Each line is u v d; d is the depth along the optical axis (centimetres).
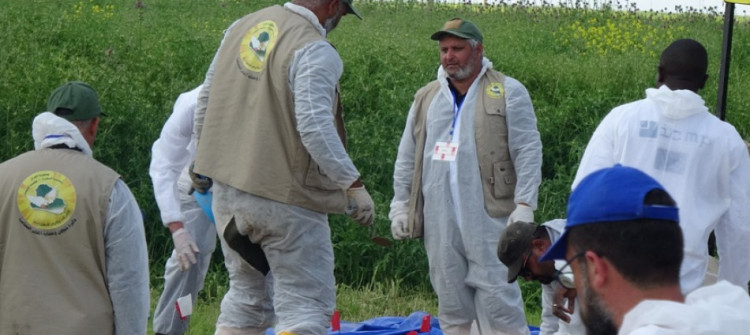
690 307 223
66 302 422
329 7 504
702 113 460
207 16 1717
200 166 503
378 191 957
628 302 228
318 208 498
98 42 1330
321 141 475
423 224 619
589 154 471
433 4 2002
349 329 694
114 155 911
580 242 233
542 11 1981
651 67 1412
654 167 456
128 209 431
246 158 488
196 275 630
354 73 1257
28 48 1242
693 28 1839
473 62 598
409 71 1284
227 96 500
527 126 595
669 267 227
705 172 455
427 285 848
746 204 459
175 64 1252
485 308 601
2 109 977
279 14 500
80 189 425
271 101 488
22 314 421
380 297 813
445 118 605
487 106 596
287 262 499
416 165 617
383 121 1098
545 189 945
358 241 854
